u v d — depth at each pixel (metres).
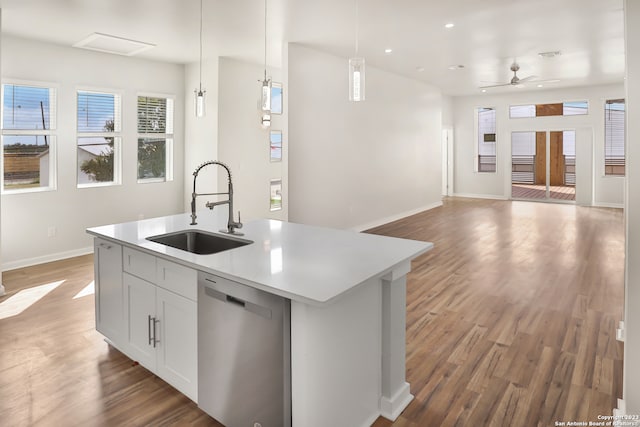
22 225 5.09
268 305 1.83
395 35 5.21
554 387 2.47
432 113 9.44
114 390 2.47
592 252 5.62
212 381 2.12
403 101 8.23
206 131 6.34
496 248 5.91
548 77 8.43
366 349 2.13
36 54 5.09
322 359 1.85
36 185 5.27
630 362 2.04
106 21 4.47
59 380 2.57
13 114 5.01
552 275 4.63
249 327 1.92
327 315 1.86
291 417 1.85
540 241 6.32
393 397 2.26
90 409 2.29
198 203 6.52
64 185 5.44
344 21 4.64
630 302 2.03
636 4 1.97
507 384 2.51
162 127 6.50
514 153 11.16
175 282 2.28
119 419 2.21
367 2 4.07
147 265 2.47
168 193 6.59
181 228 2.96
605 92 9.66
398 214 8.28
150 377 2.61
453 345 3.01
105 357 2.86
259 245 2.51
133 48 5.52
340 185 6.58
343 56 6.37
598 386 2.47
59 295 4.07
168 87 6.46
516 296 4.00
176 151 6.64
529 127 10.80
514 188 11.28
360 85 2.82
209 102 6.25
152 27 4.71
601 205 9.95
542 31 5.15
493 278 4.54
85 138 5.68
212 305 2.07
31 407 2.30
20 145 5.10
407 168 8.52
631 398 2.04
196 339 2.19
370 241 2.63
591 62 6.94
